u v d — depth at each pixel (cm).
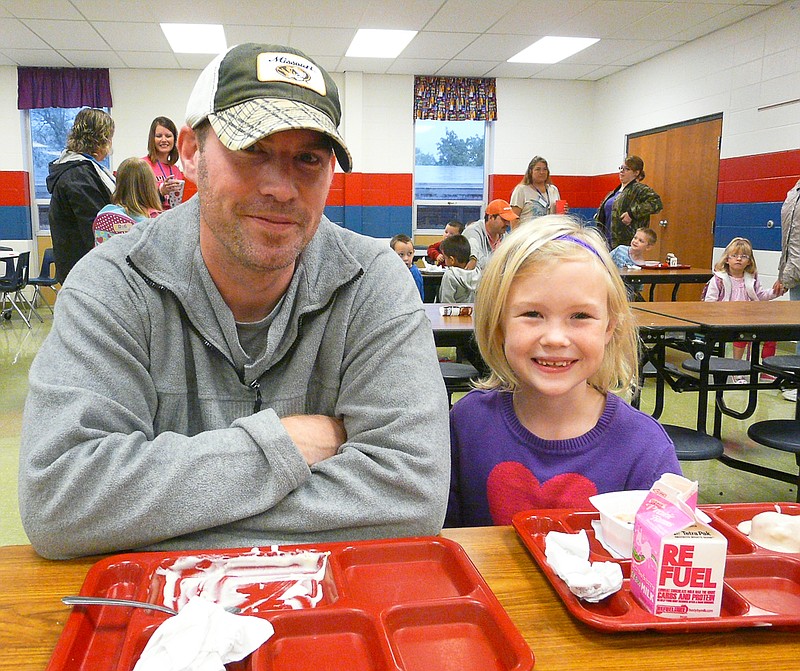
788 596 76
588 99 909
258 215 89
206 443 86
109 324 96
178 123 825
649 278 543
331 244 108
